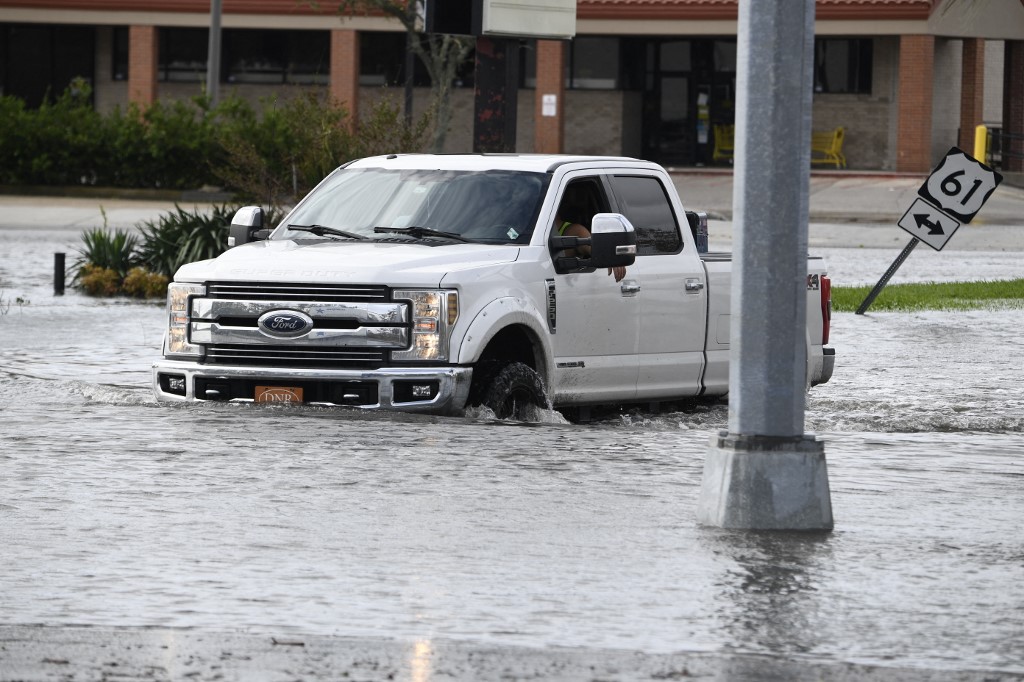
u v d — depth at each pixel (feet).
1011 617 59.16
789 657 54.03
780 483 72.74
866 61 463.42
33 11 485.56
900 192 411.34
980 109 470.39
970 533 72.54
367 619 57.72
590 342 106.32
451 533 71.10
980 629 57.57
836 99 466.29
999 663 53.78
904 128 446.19
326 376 98.84
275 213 221.05
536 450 91.30
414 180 109.40
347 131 225.35
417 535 70.69
